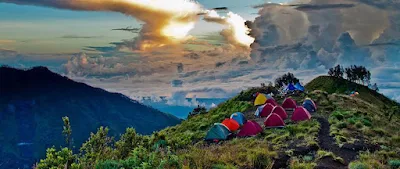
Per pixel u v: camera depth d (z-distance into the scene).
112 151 18.16
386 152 19.80
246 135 29.11
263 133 28.64
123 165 15.45
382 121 32.59
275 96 54.16
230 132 30.69
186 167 16.03
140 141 19.92
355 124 27.52
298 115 33.16
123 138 19.52
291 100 42.75
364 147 20.73
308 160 18.39
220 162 17.41
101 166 15.30
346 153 19.84
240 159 18.33
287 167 17.50
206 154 18.55
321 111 37.91
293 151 20.02
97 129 18.05
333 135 23.77
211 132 29.77
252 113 42.56
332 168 17.11
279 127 30.31
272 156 18.86
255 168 17.20
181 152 20.11
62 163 14.53
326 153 18.91
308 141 21.77
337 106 40.91
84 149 17.03
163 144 22.11
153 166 15.41
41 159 14.66
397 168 17.38
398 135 25.70
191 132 36.19
